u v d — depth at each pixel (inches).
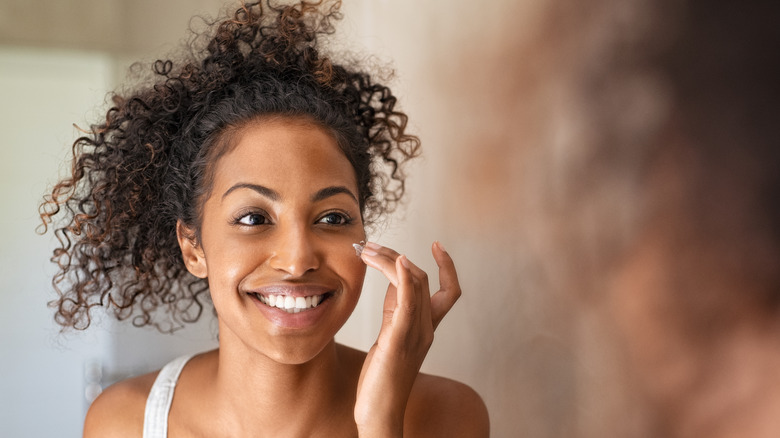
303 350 30.7
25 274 82.0
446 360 45.9
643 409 22.9
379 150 42.0
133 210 38.7
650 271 22.2
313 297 30.7
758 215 17.1
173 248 40.1
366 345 65.0
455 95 43.1
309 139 31.6
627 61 22.9
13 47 80.0
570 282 30.5
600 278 27.0
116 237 40.4
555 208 31.3
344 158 32.7
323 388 34.2
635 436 23.7
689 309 19.6
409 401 37.3
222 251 31.2
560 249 31.3
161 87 37.8
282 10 39.0
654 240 21.7
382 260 29.7
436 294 31.7
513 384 37.9
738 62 17.1
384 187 43.3
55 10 80.4
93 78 82.8
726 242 18.0
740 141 17.3
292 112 32.3
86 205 43.8
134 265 40.7
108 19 80.6
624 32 23.1
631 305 23.9
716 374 18.7
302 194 30.5
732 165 17.6
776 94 16.2
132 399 38.9
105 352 81.5
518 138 35.6
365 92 41.1
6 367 81.3
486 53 39.1
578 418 29.9
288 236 30.2
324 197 31.0
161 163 37.1
